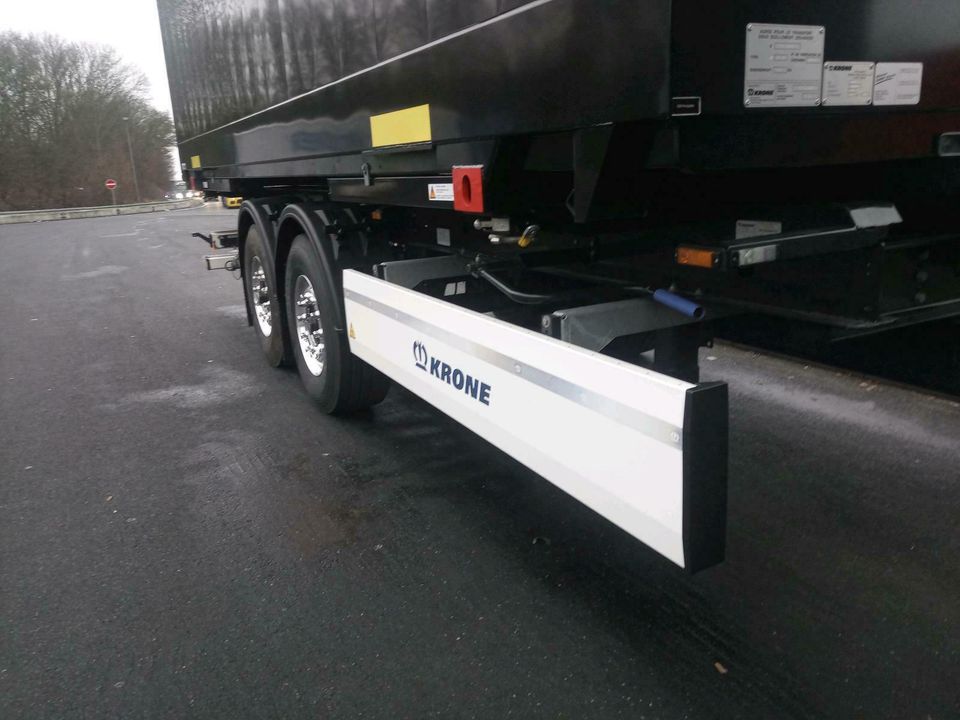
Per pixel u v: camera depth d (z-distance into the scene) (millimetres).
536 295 2941
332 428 4633
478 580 2965
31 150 46969
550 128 2184
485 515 3482
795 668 2404
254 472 4047
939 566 2910
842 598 2750
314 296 4641
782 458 3871
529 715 2252
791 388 4871
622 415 1980
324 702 2344
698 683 2355
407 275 3717
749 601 2758
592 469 2131
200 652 2605
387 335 3465
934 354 2359
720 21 1737
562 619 2701
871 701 2252
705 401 1772
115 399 5484
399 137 3150
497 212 2625
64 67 47656
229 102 5648
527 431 2414
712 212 2369
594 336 2455
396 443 4363
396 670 2473
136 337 7590
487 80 2447
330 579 3014
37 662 2578
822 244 2004
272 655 2574
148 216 36281
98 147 49781
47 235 24984
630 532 2023
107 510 3689
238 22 5109
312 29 3893
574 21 2004
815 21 1833
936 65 2027
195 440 4562
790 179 2334
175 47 7328
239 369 6125
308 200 5105
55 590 3012
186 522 3531
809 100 1878
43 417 5152
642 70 1791
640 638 2582
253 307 6109
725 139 1836
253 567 3121
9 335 7996
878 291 2068
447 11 2645
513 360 2430
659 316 2594
